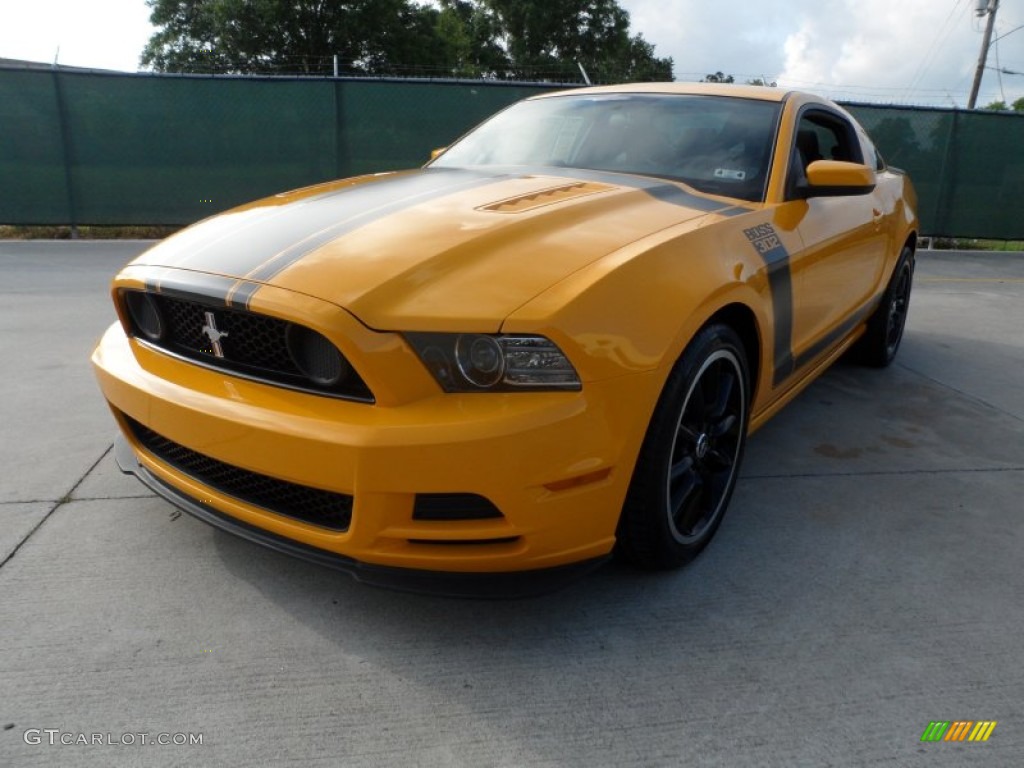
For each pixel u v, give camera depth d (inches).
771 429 135.9
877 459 123.3
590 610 80.3
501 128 130.0
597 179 101.6
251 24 1095.6
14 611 76.8
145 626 75.2
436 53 1230.9
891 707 67.6
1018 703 68.6
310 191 99.6
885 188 155.9
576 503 68.9
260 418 67.9
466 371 64.7
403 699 66.9
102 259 303.6
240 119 352.8
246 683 68.1
